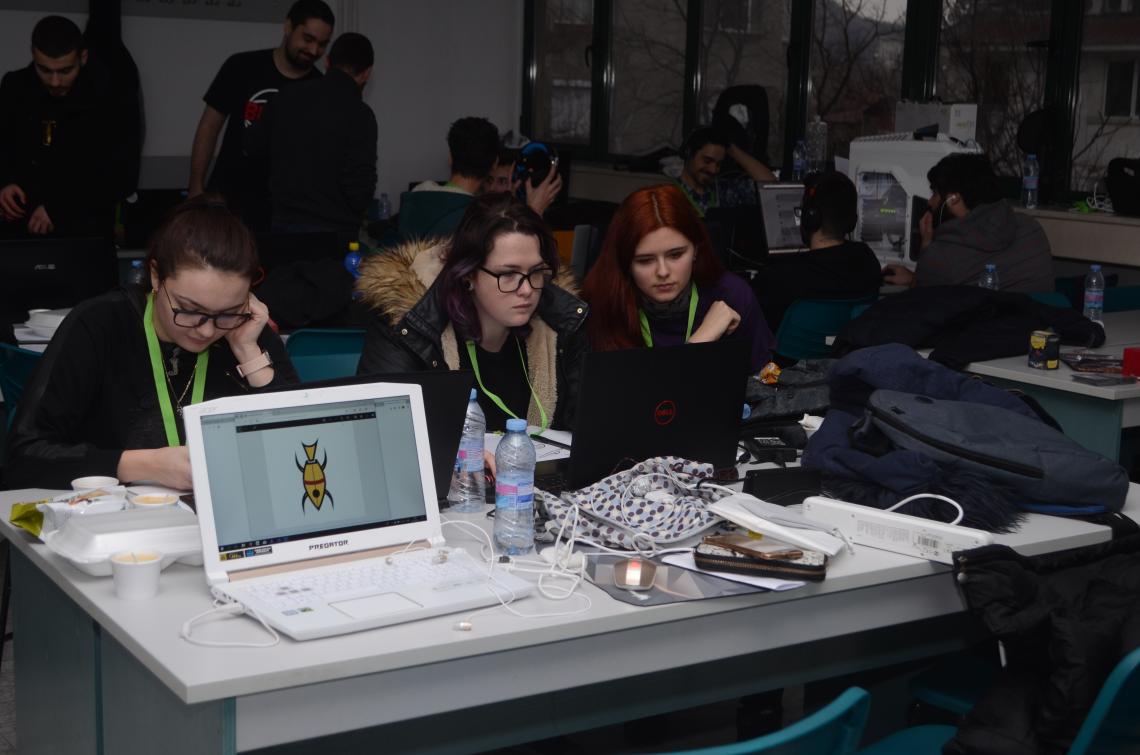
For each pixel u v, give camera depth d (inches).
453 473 91.4
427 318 104.4
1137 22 210.5
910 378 99.0
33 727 89.9
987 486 89.4
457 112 326.3
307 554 74.4
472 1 323.6
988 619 77.5
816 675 94.3
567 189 277.0
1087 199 218.2
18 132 204.7
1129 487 99.6
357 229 214.1
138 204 245.3
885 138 224.8
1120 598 78.8
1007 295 159.3
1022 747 74.0
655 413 93.0
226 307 87.3
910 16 243.8
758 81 278.5
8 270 151.9
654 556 80.5
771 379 118.5
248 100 231.9
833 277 189.6
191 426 71.6
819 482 94.2
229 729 62.7
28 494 90.3
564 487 92.1
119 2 265.9
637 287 120.2
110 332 92.4
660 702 89.1
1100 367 144.8
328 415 76.4
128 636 66.1
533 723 85.0
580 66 322.0
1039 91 227.1
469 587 72.3
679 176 266.4
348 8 305.9
